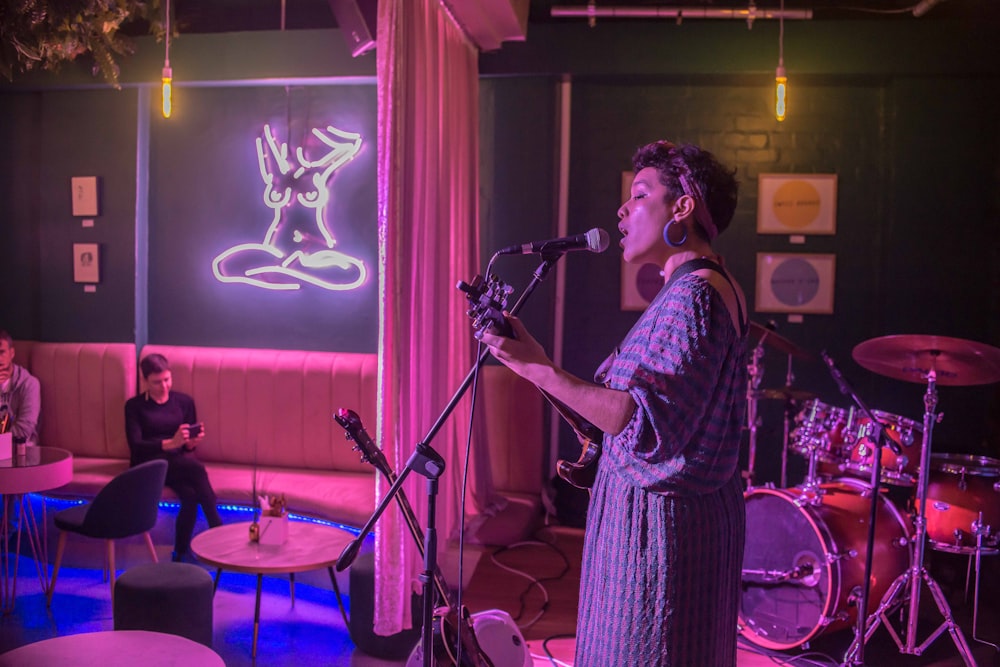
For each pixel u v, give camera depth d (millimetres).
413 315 3387
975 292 4961
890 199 5027
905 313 5027
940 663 3482
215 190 5398
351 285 5262
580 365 5387
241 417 5117
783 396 4168
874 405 5145
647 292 5328
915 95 4941
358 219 5234
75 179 5426
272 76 5035
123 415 5238
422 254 3604
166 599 3160
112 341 5461
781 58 4418
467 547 4574
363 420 4965
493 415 5074
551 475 5402
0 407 4465
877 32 4812
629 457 1664
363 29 4098
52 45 3844
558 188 5348
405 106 3334
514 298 5188
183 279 5465
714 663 1674
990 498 3600
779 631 3574
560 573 4246
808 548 3486
